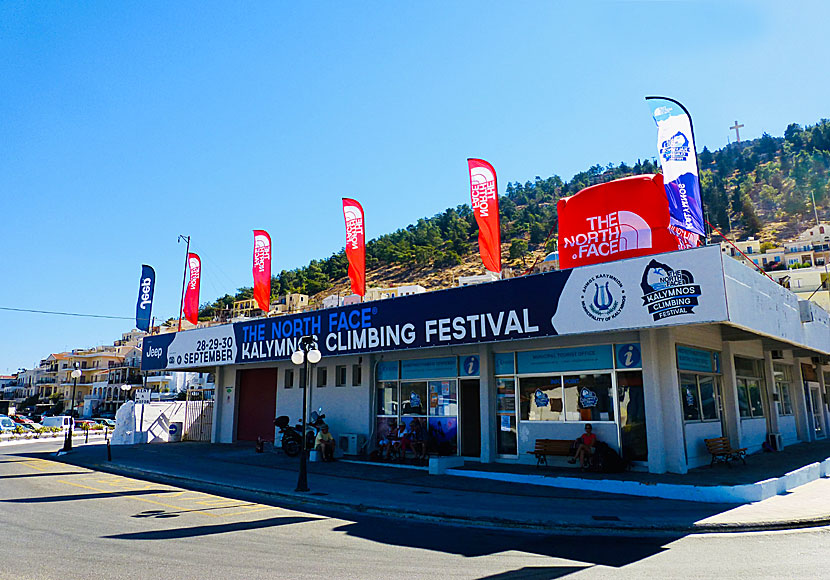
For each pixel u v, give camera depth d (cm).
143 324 2995
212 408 3231
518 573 707
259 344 2294
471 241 16212
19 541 859
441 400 1944
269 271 2617
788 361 2497
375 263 16188
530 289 1473
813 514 1059
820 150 18162
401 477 1619
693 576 689
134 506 1222
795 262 10306
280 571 707
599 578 684
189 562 745
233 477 1653
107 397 9606
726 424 1839
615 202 1595
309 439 2158
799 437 2528
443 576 692
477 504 1195
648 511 1106
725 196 15675
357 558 782
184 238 3092
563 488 1387
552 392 1675
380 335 1831
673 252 1250
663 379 1476
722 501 1192
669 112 1427
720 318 1168
